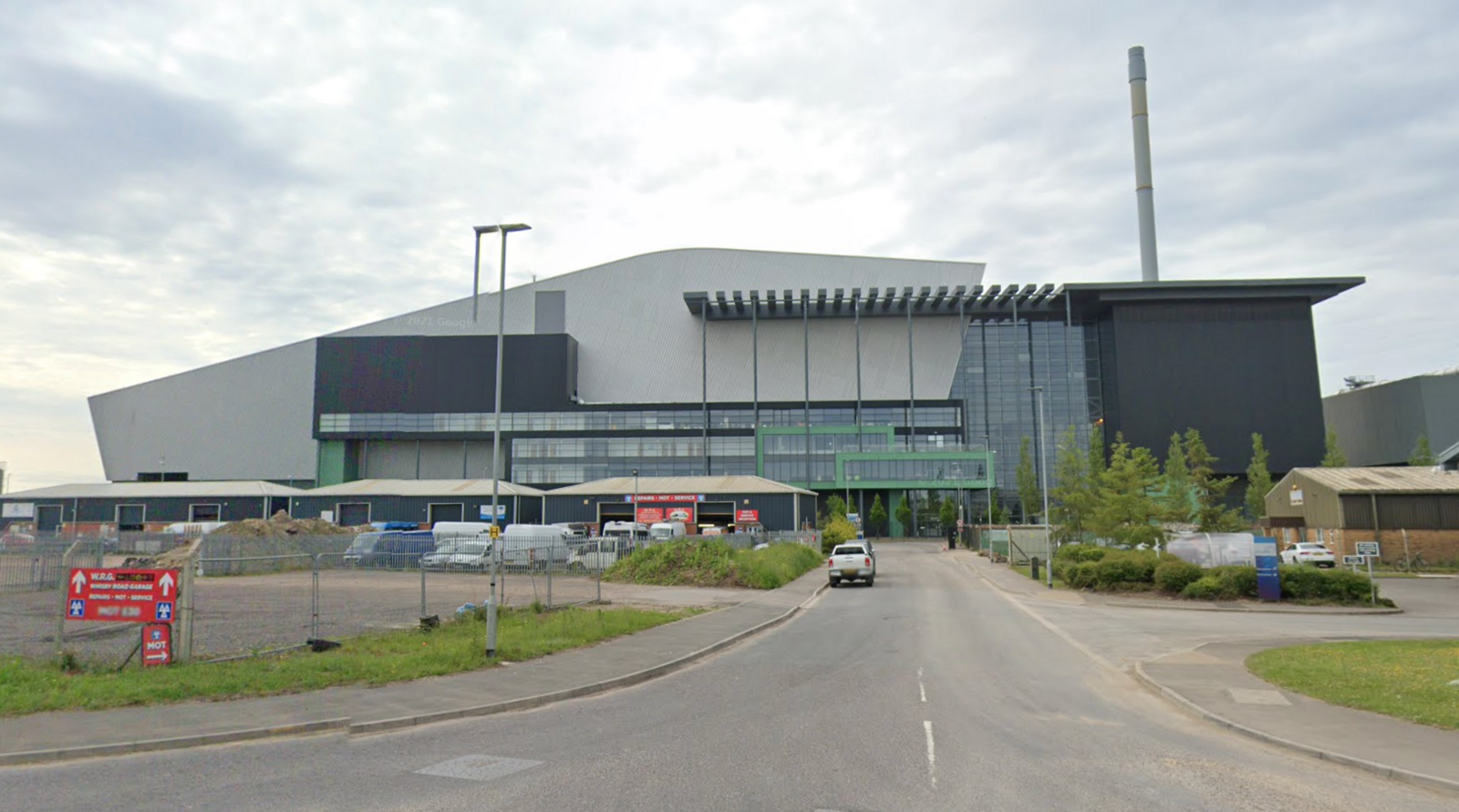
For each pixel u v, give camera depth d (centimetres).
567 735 1039
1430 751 941
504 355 11662
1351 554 5219
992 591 3594
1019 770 868
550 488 11425
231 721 1077
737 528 7106
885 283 12612
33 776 850
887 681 1452
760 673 1555
